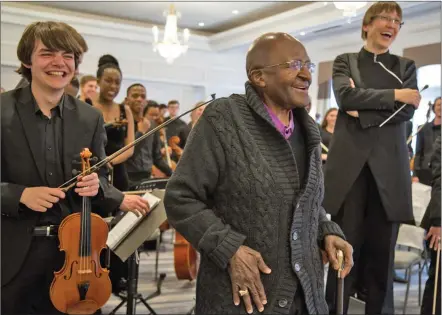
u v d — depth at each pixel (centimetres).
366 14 223
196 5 762
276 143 127
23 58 158
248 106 130
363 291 244
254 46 130
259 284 120
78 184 154
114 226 201
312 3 719
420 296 338
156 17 855
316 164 134
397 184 217
